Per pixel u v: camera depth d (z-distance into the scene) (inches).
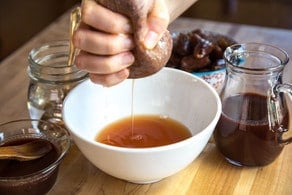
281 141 22.9
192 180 23.1
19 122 25.0
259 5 77.3
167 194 22.4
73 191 22.7
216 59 28.0
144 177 21.5
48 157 22.8
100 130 25.0
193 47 28.5
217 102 23.1
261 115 22.7
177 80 25.4
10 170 22.1
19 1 80.7
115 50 18.1
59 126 24.5
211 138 25.6
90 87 24.5
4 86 31.2
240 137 22.9
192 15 75.0
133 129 25.0
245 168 23.8
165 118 25.9
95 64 18.4
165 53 19.6
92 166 24.2
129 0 17.5
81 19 18.5
